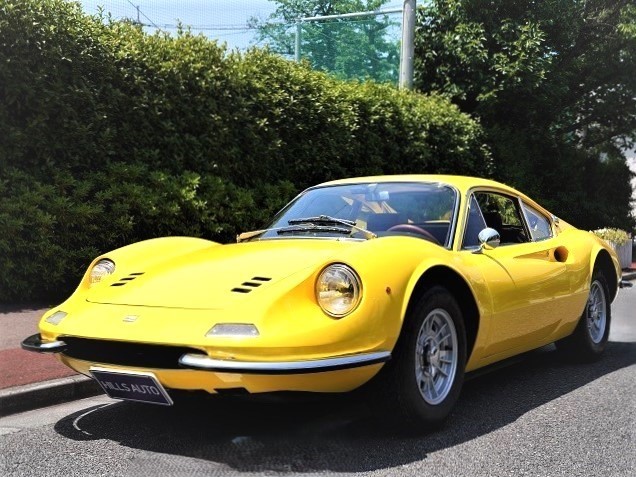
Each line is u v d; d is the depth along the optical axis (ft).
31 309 24.04
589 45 59.82
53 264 25.26
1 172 25.14
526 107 56.75
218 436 12.65
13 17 24.91
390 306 11.44
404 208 15.46
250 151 33.58
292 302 11.09
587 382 17.13
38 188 25.08
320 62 54.03
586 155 65.72
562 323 17.57
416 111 43.96
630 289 39.27
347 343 10.88
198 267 13.23
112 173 27.71
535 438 12.65
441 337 13.02
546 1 55.36
